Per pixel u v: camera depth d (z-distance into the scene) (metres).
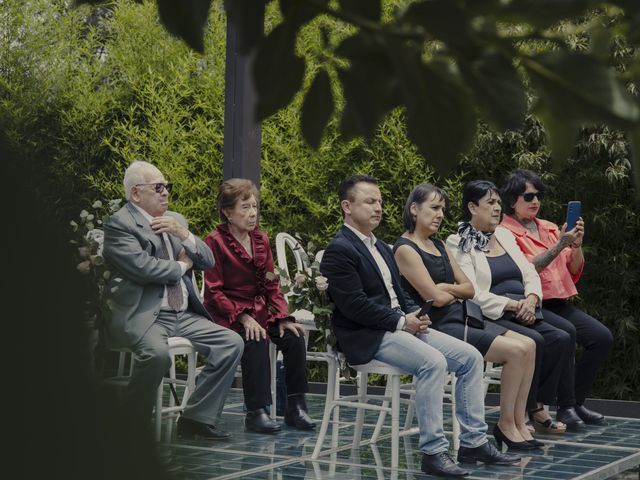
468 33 0.32
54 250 0.28
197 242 4.46
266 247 5.05
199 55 0.36
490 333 4.61
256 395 4.95
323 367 7.57
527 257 5.34
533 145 6.95
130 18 7.27
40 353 0.28
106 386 0.28
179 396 6.12
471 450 4.24
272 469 4.02
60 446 0.27
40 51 7.10
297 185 7.39
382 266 4.27
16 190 0.28
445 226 7.26
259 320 4.97
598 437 5.16
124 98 7.40
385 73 0.35
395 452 4.09
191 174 7.43
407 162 7.15
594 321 5.55
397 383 4.12
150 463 0.28
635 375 6.88
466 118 0.33
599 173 6.80
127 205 4.40
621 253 6.90
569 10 0.31
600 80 0.30
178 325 4.48
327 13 0.35
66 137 7.17
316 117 0.37
